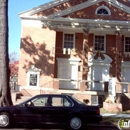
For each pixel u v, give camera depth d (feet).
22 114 36.68
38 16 81.20
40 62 80.12
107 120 46.26
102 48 87.76
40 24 81.51
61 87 84.53
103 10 82.64
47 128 38.09
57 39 86.79
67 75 85.76
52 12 82.64
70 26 81.00
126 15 82.53
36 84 79.36
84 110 36.81
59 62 85.76
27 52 80.33
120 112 57.31
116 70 81.25
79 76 85.71
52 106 37.17
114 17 82.12
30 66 79.92
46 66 80.07
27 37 80.84
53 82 76.95
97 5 82.48
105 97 70.79
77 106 37.22
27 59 80.12
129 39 89.25
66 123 36.70
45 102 37.47
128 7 82.17
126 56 86.94
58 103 37.50
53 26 80.89
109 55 87.15
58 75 85.25
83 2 84.17
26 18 81.41
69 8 81.35
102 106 67.10
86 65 79.20
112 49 87.51
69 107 37.09
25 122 36.58
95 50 87.61
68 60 85.76
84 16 81.76
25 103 37.42
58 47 86.17
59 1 83.10
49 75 79.61
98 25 81.05
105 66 86.38
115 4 82.48
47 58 80.33
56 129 37.42
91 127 40.91
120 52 81.51
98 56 86.33
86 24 80.84
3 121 36.63
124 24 81.35
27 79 79.46
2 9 50.01
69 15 81.61
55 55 85.51
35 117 36.65
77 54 86.53
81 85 74.54
